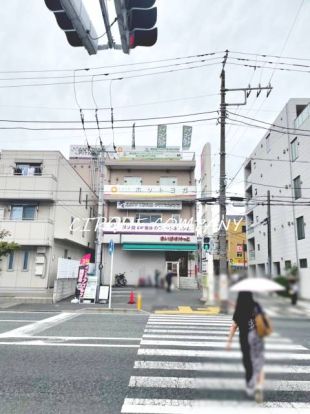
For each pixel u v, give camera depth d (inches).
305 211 834.8
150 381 190.7
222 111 632.4
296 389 179.5
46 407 152.8
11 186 764.6
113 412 148.1
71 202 902.4
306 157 828.0
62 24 162.1
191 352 258.8
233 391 93.6
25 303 621.0
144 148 1196.5
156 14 166.6
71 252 940.6
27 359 234.7
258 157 1241.4
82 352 256.4
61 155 820.0
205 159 990.4
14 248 608.7
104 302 629.0
